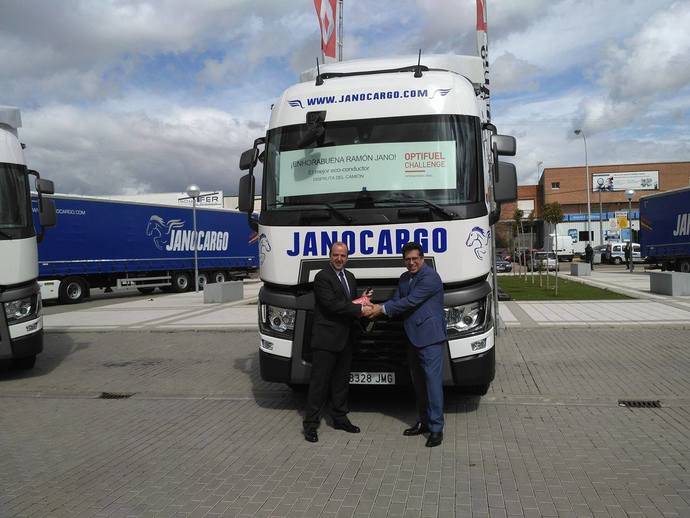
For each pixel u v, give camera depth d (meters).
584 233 62.41
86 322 15.63
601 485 4.47
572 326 12.34
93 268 24.22
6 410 7.18
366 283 6.09
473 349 5.91
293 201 6.29
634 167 71.06
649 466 4.85
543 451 5.28
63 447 5.71
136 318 16.25
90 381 8.76
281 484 4.64
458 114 6.23
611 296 18.92
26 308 8.45
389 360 6.04
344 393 5.97
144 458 5.34
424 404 5.78
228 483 4.69
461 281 5.90
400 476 4.74
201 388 8.17
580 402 6.91
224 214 31.17
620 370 8.52
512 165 6.46
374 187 6.13
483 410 6.65
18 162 8.62
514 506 4.12
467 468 4.89
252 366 9.60
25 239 8.46
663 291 19.08
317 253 6.05
